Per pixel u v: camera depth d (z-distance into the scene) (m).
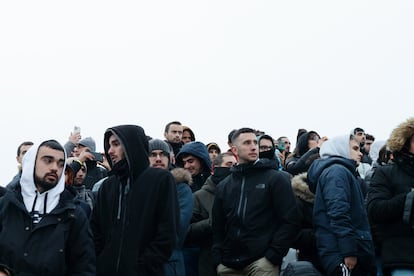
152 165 6.73
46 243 4.96
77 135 10.59
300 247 6.40
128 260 5.22
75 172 7.12
